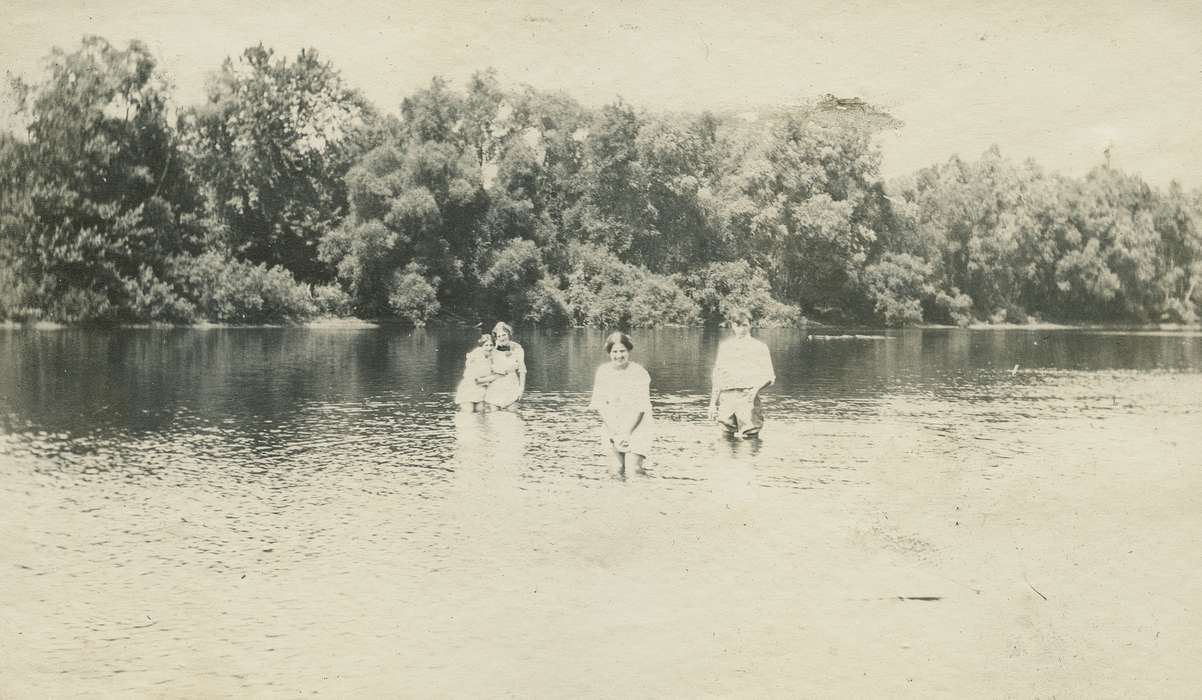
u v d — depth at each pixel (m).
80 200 16.66
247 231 17.97
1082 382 12.95
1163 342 16.50
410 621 5.62
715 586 6.17
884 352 15.75
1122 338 16.56
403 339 17.03
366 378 12.65
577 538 6.70
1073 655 5.91
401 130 17.80
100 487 7.55
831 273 17.77
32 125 16.22
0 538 6.46
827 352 15.77
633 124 17.27
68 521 6.78
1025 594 6.39
